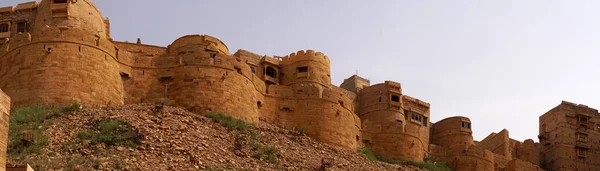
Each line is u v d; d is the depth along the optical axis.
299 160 59.78
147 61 66.62
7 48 65.38
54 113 58.38
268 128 65.56
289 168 57.12
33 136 52.47
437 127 92.69
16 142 51.34
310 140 66.56
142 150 53.19
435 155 80.88
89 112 58.78
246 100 66.69
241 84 66.75
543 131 100.25
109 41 66.50
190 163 52.81
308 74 79.06
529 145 96.44
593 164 97.06
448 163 80.12
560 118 97.94
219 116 63.28
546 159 97.94
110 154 51.81
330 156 64.56
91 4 72.00
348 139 71.38
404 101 89.69
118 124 55.91
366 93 87.56
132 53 66.75
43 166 47.41
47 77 61.72
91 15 71.31
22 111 58.34
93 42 63.91
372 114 85.75
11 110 61.09
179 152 53.94
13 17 74.00
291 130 68.06
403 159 76.06
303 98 70.88
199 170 51.78
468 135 90.31
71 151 51.69
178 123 58.56
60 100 61.09
